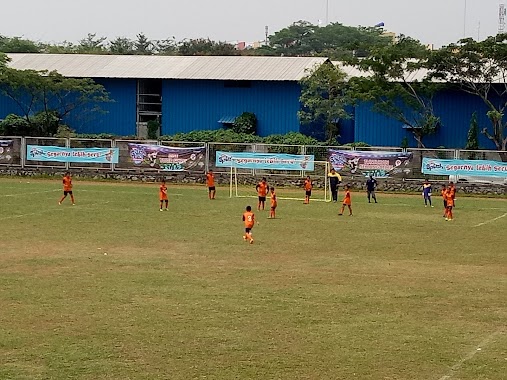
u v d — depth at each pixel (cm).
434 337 1638
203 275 2256
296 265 2447
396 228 3350
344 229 3291
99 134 6625
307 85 6306
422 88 5894
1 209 3719
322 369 1423
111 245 2766
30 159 5544
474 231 3291
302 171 5138
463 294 2056
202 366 1431
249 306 1878
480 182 4916
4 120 6569
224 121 6650
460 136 6134
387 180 5056
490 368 1442
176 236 2995
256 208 4012
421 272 2361
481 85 5866
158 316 1772
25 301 1900
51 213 3619
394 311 1856
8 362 1442
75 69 6919
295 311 1836
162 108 6812
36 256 2528
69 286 2077
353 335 1641
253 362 1457
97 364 1434
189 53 11681
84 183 5231
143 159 5409
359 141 6394
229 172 5262
